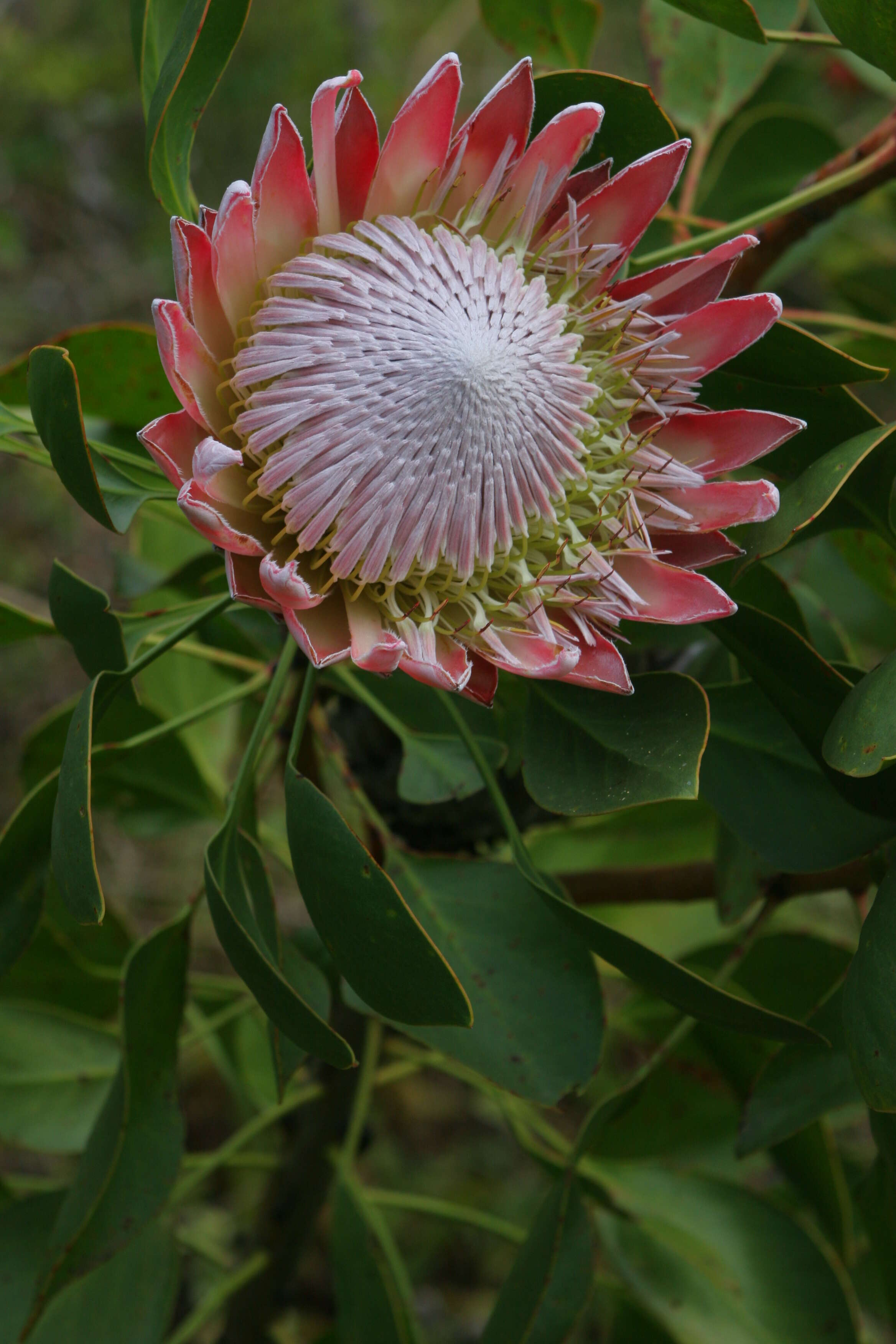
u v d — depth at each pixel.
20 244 2.62
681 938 1.38
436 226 0.96
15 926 1.00
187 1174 1.23
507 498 0.95
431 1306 2.02
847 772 0.91
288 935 1.07
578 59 1.16
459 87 0.93
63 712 1.17
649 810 1.25
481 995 1.01
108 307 2.77
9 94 2.56
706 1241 1.17
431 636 0.95
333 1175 1.22
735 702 1.02
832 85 1.72
